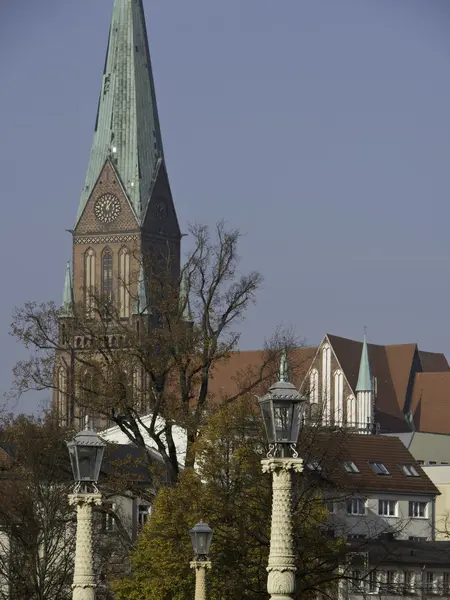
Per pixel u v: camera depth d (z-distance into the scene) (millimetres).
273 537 61188
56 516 164125
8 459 180875
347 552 120438
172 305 160625
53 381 164000
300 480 125750
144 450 155250
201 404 150375
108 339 163500
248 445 123438
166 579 129750
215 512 117625
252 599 115062
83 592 75938
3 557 162250
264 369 158375
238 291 160625
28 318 164125
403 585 155750
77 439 76750
